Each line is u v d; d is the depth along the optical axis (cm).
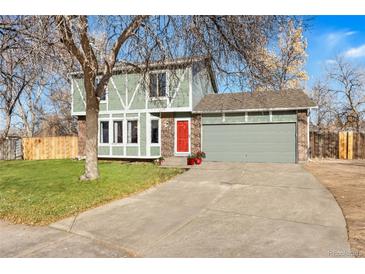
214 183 973
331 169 1272
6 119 2339
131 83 1827
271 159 1598
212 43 884
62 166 1461
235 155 1666
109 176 1091
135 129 1830
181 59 977
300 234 491
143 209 685
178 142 1792
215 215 621
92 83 979
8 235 535
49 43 787
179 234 516
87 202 743
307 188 852
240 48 842
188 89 1709
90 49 878
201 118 1736
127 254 446
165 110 1747
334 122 3123
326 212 611
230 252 433
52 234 537
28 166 1519
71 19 736
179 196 807
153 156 1780
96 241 499
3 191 885
